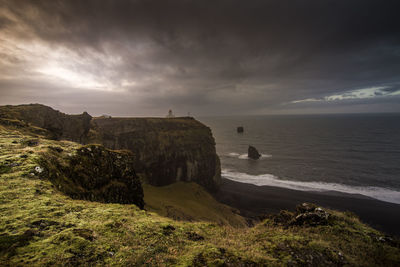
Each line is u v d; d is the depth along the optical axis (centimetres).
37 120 4206
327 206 5525
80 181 1642
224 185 8000
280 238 944
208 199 6241
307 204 1293
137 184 2358
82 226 771
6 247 554
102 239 704
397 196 5988
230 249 787
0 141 1775
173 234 869
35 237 628
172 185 7338
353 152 11962
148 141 8069
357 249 874
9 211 772
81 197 1437
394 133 19350
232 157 12725
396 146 13150
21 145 1712
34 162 1309
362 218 4794
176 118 10694
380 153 11431
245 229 1158
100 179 1862
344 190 6606
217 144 17538
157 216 1105
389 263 782
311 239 940
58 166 1534
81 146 2108
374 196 6031
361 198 5909
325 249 845
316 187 7006
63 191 1298
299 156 11725
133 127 8481
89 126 6125
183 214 4097
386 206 5338
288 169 9375
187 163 8219
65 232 684
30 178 1141
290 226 1122
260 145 16000
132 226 859
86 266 548
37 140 1966
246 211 5603
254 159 11756
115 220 884
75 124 5403
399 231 4250
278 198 6259
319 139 17388
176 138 8481
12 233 623
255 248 835
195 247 768
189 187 7119
